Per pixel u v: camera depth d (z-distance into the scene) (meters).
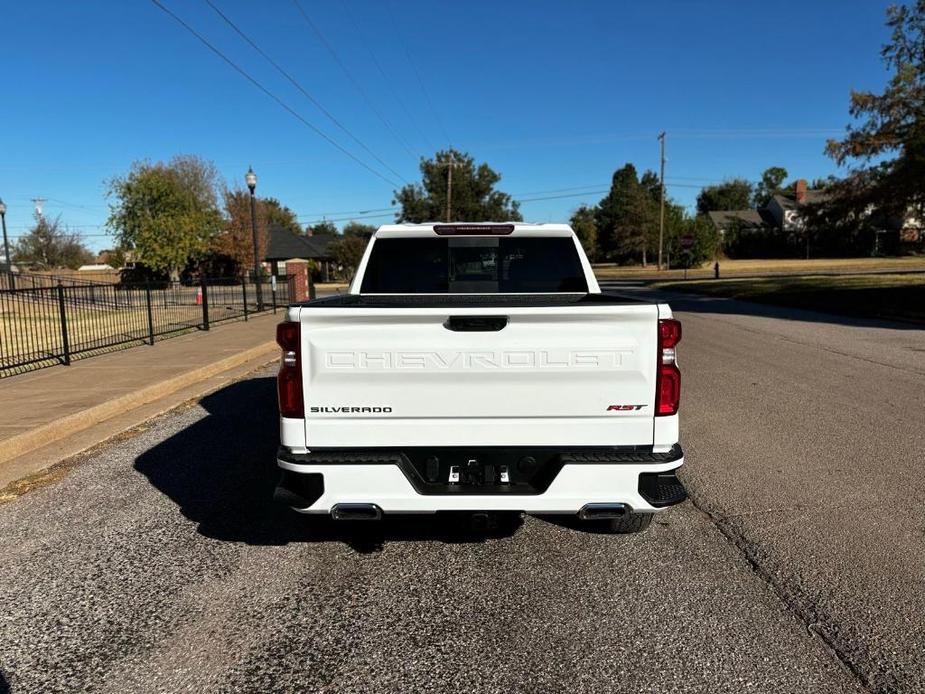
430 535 4.35
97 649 3.06
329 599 3.51
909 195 23.16
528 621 3.28
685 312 20.59
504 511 3.40
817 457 5.82
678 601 3.44
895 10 22.42
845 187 25.02
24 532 4.40
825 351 12.07
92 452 6.23
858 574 3.70
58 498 5.03
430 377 3.35
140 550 4.12
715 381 9.26
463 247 5.15
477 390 3.36
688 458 5.82
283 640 3.12
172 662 2.95
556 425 3.38
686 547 4.09
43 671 2.89
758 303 24.44
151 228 49.34
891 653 2.96
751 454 5.93
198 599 3.52
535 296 4.71
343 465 3.36
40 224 83.44
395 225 5.10
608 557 3.97
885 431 6.65
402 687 2.77
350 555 4.05
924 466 5.55
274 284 22.16
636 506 3.37
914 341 13.32
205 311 16.19
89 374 9.61
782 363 10.77
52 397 7.90
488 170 66.50
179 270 51.19
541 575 3.76
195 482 5.38
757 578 3.68
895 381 9.20
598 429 3.38
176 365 10.48
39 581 3.72
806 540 4.15
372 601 3.48
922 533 4.22
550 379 3.35
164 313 18.64
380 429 3.39
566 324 3.31
